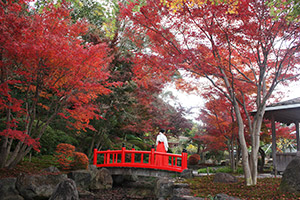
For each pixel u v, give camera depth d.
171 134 18.61
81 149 14.34
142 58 7.82
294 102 9.31
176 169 9.95
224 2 6.15
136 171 11.00
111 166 11.48
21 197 7.07
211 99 11.07
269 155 21.27
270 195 5.85
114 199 9.23
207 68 6.88
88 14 13.97
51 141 12.35
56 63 6.76
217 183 7.84
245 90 9.10
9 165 8.16
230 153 12.70
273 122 10.19
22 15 6.82
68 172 9.32
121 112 13.41
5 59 7.17
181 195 6.44
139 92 12.50
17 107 6.74
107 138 15.40
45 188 7.50
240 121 7.49
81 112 8.16
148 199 9.45
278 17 6.32
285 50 7.36
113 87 12.27
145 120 14.18
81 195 8.99
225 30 6.74
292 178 5.93
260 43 6.96
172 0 6.50
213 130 12.95
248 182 7.20
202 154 21.09
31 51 6.12
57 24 7.09
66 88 8.00
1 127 10.07
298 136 11.26
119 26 12.86
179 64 7.16
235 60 9.05
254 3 6.19
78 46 7.21
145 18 7.54
